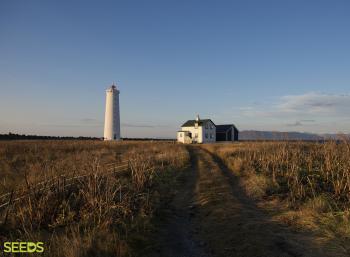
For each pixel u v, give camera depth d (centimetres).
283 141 2994
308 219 1133
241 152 3412
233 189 1820
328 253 865
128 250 899
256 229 1074
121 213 1208
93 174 1439
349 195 1381
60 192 1316
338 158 1997
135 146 4894
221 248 971
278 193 1650
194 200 1596
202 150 4588
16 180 1681
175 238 1073
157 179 1959
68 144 4484
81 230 1052
